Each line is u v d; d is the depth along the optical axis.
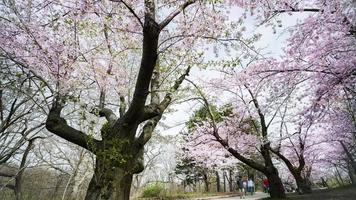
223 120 17.55
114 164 6.85
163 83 9.70
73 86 7.82
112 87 9.20
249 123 17.80
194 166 29.95
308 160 23.50
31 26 7.06
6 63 7.33
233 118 17.28
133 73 9.85
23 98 7.96
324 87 9.45
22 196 12.30
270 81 10.23
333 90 9.38
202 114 18.17
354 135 15.87
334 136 18.45
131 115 7.19
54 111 7.59
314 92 9.87
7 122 7.56
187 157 23.88
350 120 13.62
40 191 13.28
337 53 8.73
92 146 7.04
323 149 23.23
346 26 7.88
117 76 9.06
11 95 8.03
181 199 20.27
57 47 7.41
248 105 15.16
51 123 7.35
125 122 7.22
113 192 6.66
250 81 11.42
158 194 21.97
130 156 7.21
